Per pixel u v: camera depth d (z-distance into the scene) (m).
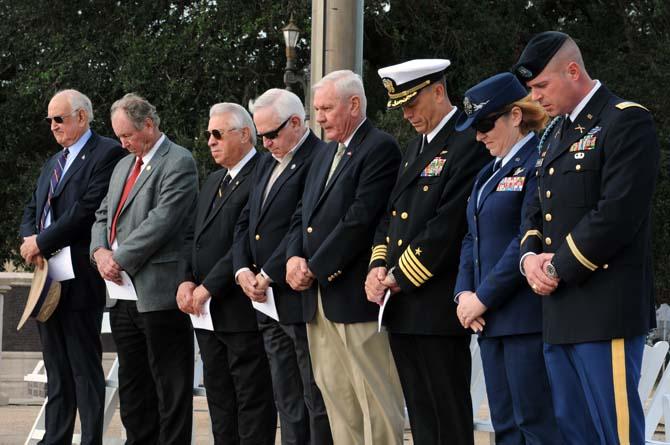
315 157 7.34
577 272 5.27
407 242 6.43
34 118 24.28
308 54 22.92
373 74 24.27
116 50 23.06
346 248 6.77
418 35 22.94
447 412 6.41
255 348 7.80
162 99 22.08
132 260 8.17
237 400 7.98
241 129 7.99
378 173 6.85
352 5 9.08
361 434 7.04
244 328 7.76
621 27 25.17
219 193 8.05
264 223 7.52
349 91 7.00
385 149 6.91
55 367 8.83
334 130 7.01
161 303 8.22
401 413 7.02
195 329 8.11
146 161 8.42
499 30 22.84
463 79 22.83
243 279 7.43
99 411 8.77
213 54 21.62
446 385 6.39
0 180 24.56
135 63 21.78
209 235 7.95
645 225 5.33
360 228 6.77
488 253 6.01
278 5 21.33
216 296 7.78
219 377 8.03
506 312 5.86
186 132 22.44
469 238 6.20
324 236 6.95
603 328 5.25
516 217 5.97
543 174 5.58
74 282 8.69
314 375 7.14
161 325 8.24
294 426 7.50
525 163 5.99
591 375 5.30
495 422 6.08
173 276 8.30
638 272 5.29
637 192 5.19
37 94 23.14
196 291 7.83
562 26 25.09
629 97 23.77
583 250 5.22
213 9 21.84
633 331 5.24
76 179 8.79
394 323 6.53
